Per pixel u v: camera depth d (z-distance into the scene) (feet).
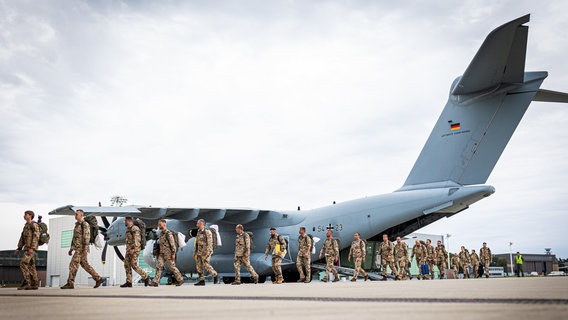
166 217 68.13
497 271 174.60
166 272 81.71
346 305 13.33
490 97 56.34
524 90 54.54
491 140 55.88
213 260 74.13
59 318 10.51
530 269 247.09
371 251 66.69
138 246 40.98
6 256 186.50
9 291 33.73
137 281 128.88
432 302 13.78
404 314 10.30
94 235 40.06
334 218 66.85
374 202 64.13
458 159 58.03
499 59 48.93
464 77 52.85
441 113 60.23
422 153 61.72
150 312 11.98
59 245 173.78
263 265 69.67
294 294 20.52
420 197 59.93
